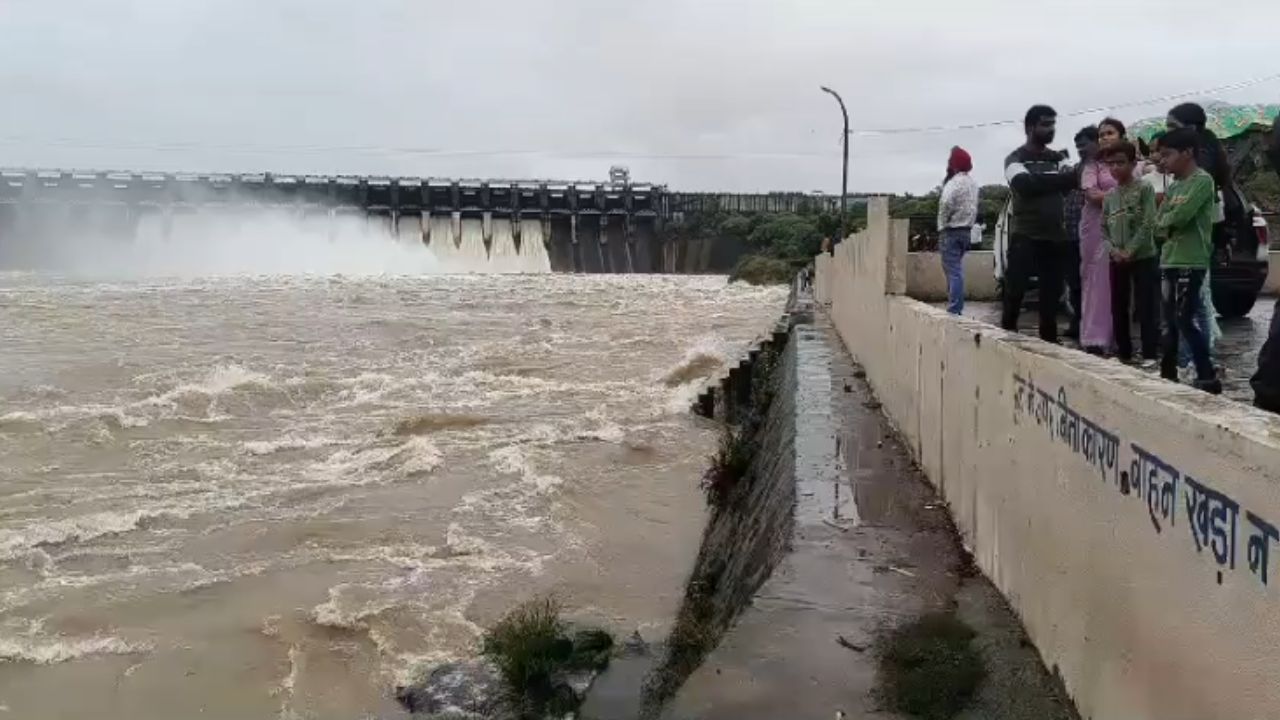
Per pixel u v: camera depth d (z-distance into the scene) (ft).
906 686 14.43
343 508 45.60
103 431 59.41
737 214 282.77
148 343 94.12
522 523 43.65
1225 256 33.14
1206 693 8.87
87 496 47.03
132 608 34.01
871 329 38.65
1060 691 13.37
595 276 244.42
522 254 268.62
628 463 54.54
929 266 52.70
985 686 14.10
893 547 20.42
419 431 62.03
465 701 22.36
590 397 74.18
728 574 28.84
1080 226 23.18
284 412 67.21
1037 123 24.50
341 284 182.70
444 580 36.58
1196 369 19.44
